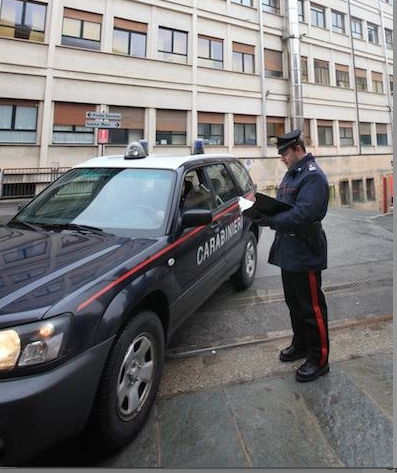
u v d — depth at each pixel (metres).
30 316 1.58
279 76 22.00
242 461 1.89
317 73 24.17
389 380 2.57
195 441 2.04
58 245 2.31
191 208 3.02
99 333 1.77
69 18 15.32
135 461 1.92
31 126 14.79
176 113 18.22
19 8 14.38
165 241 2.52
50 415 1.54
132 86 16.80
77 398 1.64
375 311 3.83
